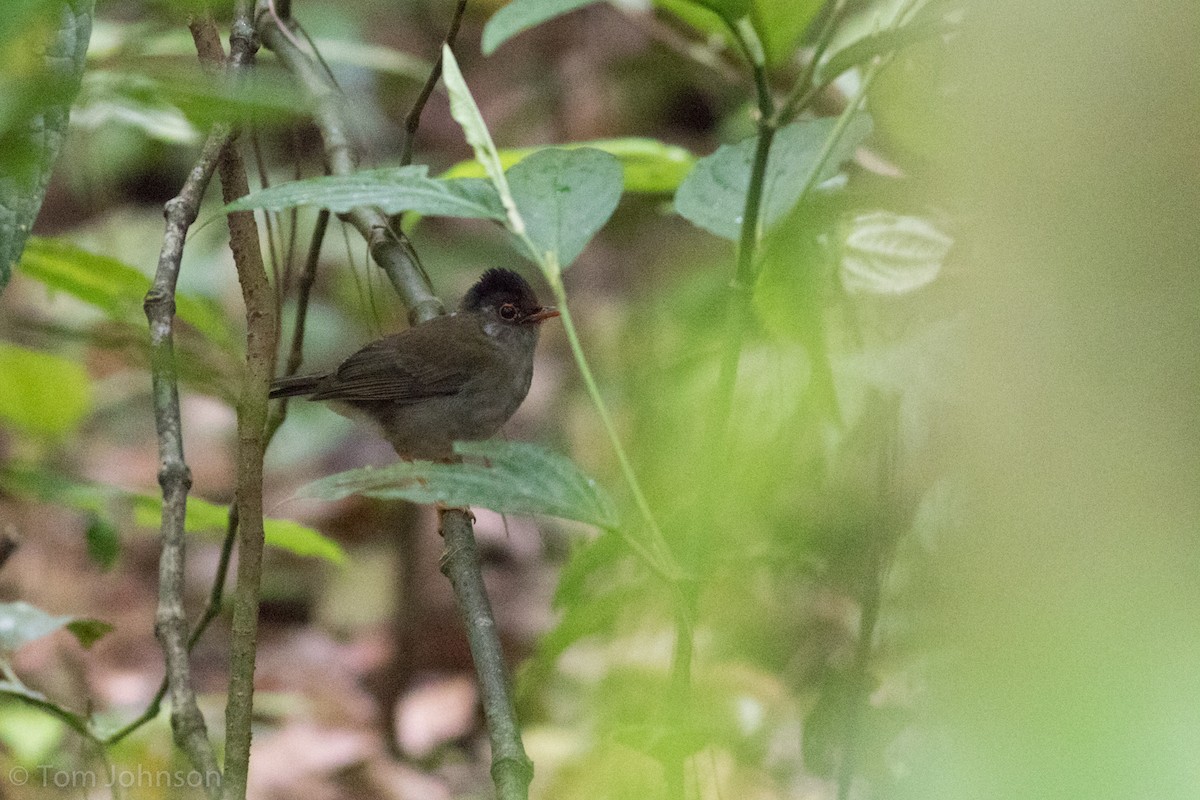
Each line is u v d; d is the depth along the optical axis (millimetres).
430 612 14945
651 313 12711
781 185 5117
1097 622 1951
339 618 15250
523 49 18188
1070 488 2461
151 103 2121
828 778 7082
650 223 14266
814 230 6613
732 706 8852
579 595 6043
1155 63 2840
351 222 8562
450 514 6695
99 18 8977
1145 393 2578
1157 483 2414
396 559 13859
